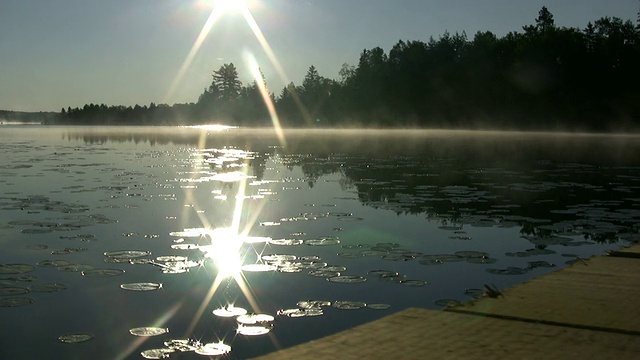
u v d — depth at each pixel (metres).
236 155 22.53
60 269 5.38
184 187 11.62
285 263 5.61
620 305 3.47
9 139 42.47
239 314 4.17
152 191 10.95
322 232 7.14
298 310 4.26
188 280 5.06
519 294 3.75
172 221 7.86
